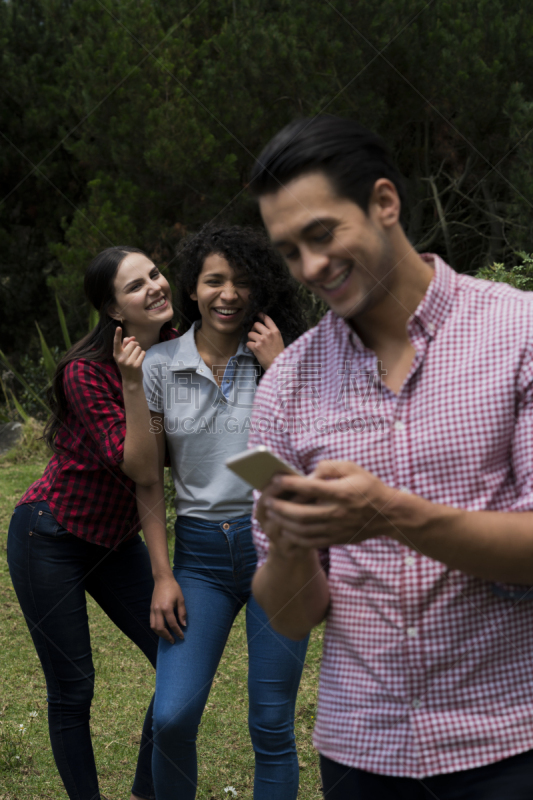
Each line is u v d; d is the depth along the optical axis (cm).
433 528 97
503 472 107
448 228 913
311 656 341
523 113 700
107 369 211
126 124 848
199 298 204
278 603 119
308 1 826
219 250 202
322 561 125
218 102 816
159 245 859
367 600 112
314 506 98
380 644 111
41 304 1170
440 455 106
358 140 104
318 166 103
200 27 945
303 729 282
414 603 108
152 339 227
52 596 208
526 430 103
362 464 111
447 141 808
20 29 1116
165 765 183
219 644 194
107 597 223
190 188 852
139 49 884
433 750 107
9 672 332
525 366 103
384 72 770
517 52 741
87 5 971
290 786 185
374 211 106
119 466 199
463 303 109
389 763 110
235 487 196
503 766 106
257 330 201
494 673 107
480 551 98
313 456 117
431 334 108
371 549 111
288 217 105
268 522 106
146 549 228
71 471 208
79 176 1132
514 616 107
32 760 263
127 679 326
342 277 106
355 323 116
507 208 763
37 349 1177
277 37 780
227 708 300
